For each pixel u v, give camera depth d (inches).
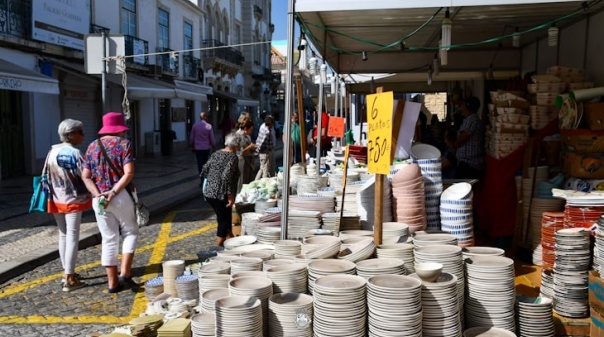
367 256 141.9
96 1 732.7
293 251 156.6
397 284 118.3
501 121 241.3
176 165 770.2
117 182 214.7
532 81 263.9
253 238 193.5
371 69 408.2
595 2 212.2
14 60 566.9
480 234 257.3
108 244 217.6
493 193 239.5
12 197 450.0
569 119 209.5
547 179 220.5
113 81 654.5
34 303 208.8
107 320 190.1
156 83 805.2
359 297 117.6
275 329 122.9
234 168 266.4
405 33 302.7
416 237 154.3
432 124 654.5
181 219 387.9
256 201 253.1
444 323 121.0
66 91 672.4
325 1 175.8
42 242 296.4
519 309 138.6
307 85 514.9
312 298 127.1
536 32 299.6
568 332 152.3
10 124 574.2
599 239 146.2
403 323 113.1
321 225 187.8
